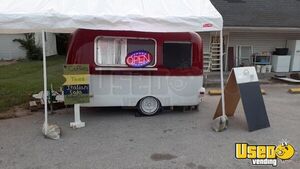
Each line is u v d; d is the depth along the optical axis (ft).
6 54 71.61
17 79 41.01
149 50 23.30
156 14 19.34
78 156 16.63
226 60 50.29
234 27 45.27
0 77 43.37
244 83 21.36
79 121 21.61
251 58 50.96
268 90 37.93
